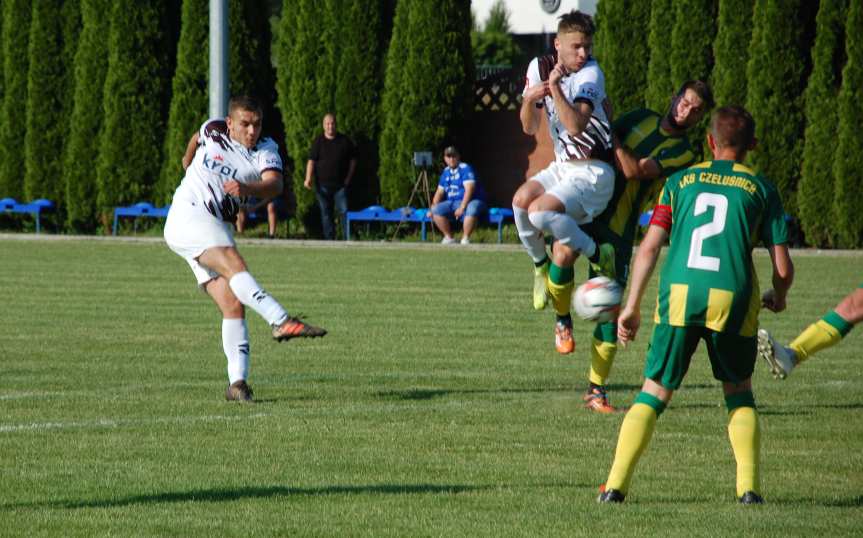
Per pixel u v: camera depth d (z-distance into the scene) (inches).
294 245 2694.4
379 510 676.7
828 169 2583.7
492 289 1877.5
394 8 3125.0
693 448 851.4
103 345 1326.3
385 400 1029.8
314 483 740.7
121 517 660.1
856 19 2527.1
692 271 684.7
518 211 1007.0
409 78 2898.6
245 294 988.6
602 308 838.5
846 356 1304.1
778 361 742.5
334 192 2807.6
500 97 3006.9
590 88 962.1
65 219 3171.8
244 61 3004.4
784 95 2623.0
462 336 1418.6
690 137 2687.0
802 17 2628.0
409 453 826.8
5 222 3230.8
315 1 2962.6
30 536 624.1
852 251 2504.9
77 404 994.1
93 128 3085.6
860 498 714.2
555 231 972.6
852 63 2532.0
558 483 745.6
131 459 802.2
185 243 1021.2
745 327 685.9
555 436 886.4
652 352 700.7
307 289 1865.2
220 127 1041.5
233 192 1012.5
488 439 874.1
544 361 1252.5
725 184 693.9
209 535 626.2
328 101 2960.1
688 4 2677.2
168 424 917.8
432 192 2913.4
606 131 977.5
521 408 997.2
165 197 3051.2
